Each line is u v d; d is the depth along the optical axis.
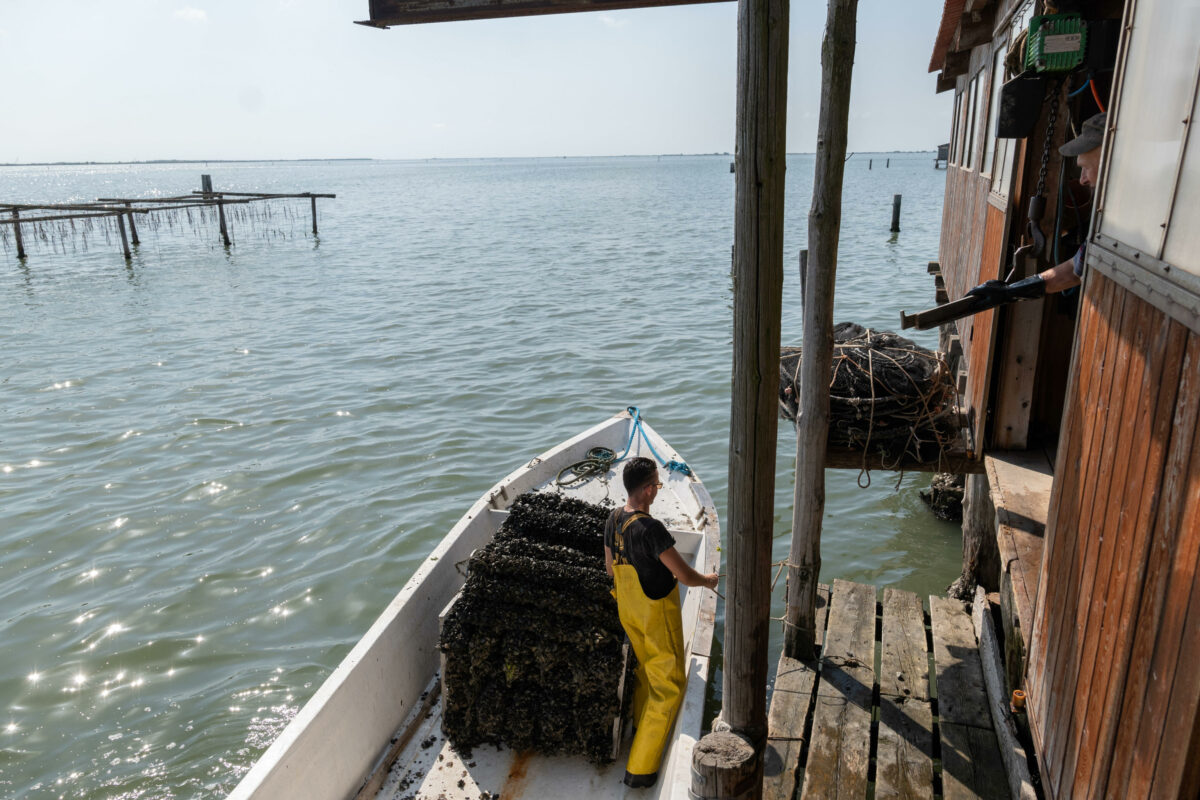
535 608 4.52
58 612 7.25
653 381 13.53
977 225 7.98
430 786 4.40
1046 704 3.51
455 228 42.94
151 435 11.33
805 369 4.94
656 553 4.16
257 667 6.53
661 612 4.25
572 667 4.36
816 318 4.78
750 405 3.06
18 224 29.14
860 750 4.60
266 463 10.34
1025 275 5.32
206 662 6.60
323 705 4.05
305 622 7.11
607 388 13.24
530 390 13.19
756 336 2.96
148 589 7.59
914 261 27.27
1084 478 3.24
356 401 12.72
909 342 6.32
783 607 7.27
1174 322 2.40
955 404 6.47
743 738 3.37
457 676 4.52
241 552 8.22
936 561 7.91
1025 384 5.57
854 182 91.56
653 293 21.55
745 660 3.45
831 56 4.23
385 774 4.48
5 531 8.62
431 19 3.46
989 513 6.54
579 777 4.44
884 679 5.23
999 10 7.16
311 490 9.59
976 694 5.00
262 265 28.62
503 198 75.62
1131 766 2.45
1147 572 2.44
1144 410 2.60
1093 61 4.37
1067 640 3.27
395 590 7.57
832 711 4.94
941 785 4.66
